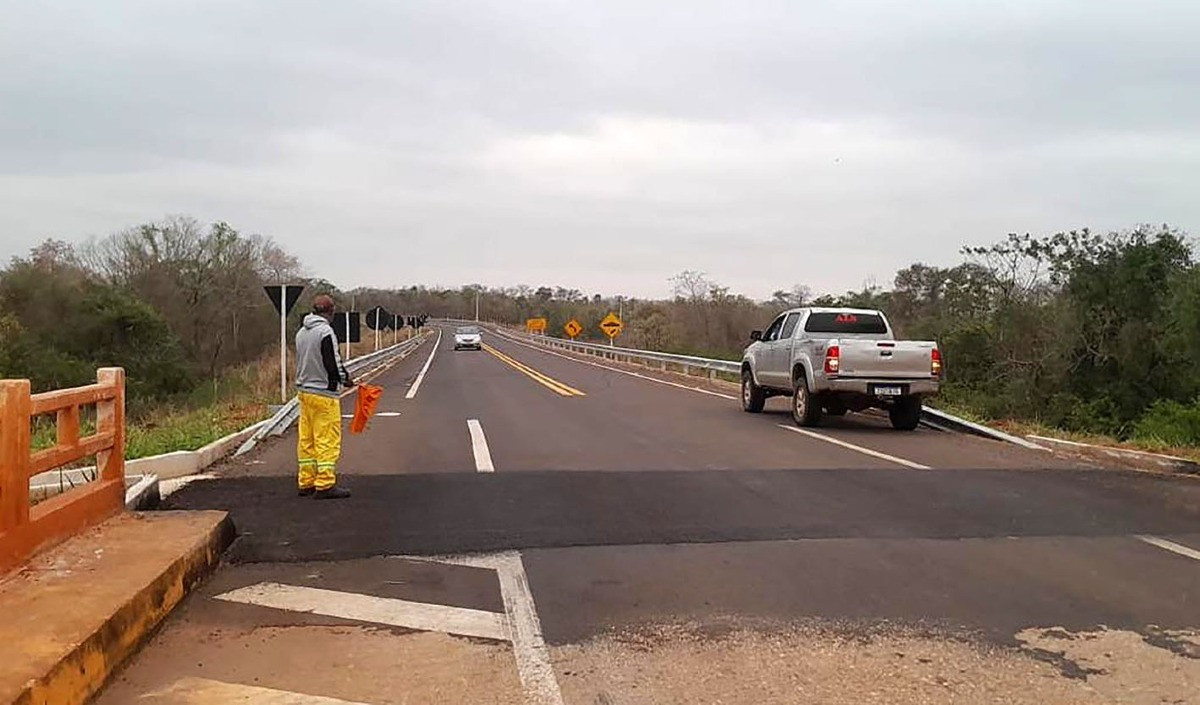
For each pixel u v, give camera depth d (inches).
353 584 283.4
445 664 220.4
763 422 719.7
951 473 475.2
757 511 381.4
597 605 263.0
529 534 342.6
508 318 7003.0
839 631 241.1
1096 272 1077.1
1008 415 1064.2
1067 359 1091.3
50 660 184.9
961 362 1202.0
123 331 1820.9
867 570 296.4
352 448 569.3
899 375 655.8
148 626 235.9
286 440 611.2
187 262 2252.7
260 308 2365.9
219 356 2290.8
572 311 4160.9
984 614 254.5
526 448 566.9
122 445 331.9
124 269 2210.9
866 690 204.2
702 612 256.5
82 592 229.9
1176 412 759.1
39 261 2069.4
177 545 279.7
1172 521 366.3
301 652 228.2
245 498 407.8
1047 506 393.7
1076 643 232.7
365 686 207.5
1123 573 293.6
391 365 1738.4
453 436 628.7
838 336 714.8
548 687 206.5
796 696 201.2
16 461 246.4
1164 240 1058.7
